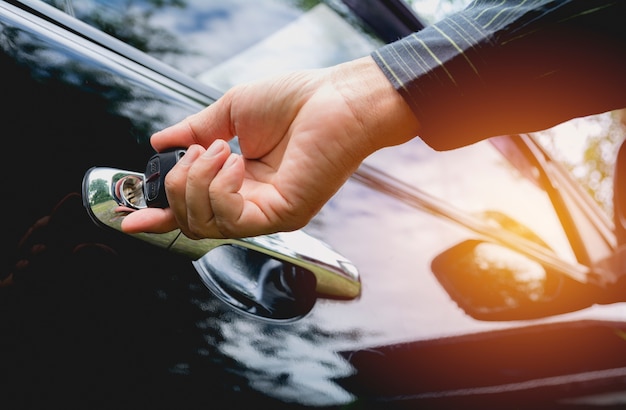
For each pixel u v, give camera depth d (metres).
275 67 1.15
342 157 0.64
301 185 0.64
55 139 0.64
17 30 0.68
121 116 0.72
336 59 1.31
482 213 1.37
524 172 1.66
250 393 0.65
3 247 0.57
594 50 0.60
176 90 0.88
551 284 1.37
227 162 0.56
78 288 0.59
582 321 1.33
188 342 0.64
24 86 0.64
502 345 1.06
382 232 1.00
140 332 0.61
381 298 0.89
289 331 0.73
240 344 0.67
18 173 0.60
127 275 0.63
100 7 0.89
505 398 0.99
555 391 1.11
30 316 0.56
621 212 1.57
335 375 0.74
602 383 1.23
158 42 0.94
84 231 0.62
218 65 1.03
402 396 0.81
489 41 0.62
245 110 0.68
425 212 1.17
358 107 0.63
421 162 1.31
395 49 0.66
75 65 0.71
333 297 0.81
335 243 0.89
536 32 0.60
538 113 0.65
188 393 0.61
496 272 1.21
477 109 0.64
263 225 0.63
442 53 0.63
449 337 0.96
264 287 0.73
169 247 0.67
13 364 0.55
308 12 1.29
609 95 0.63
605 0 0.58
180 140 0.68
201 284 0.68
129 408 0.58
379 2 1.46
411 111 0.65
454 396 0.89
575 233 1.66
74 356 0.57
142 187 0.67
